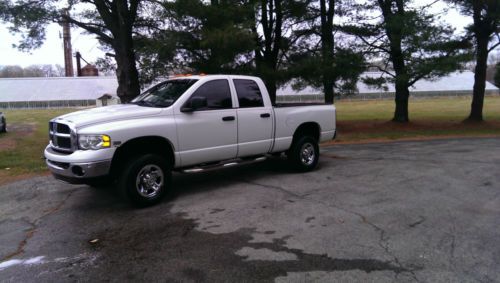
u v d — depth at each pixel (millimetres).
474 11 17625
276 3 15773
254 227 4602
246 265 3623
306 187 6453
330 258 3736
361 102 50031
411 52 15695
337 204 5453
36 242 4285
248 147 6633
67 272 3549
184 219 4941
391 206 5336
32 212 5414
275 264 3631
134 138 5207
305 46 18250
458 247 3959
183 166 5902
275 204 5500
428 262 3627
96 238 4363
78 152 4914
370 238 4211
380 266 3559
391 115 26875
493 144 12094
